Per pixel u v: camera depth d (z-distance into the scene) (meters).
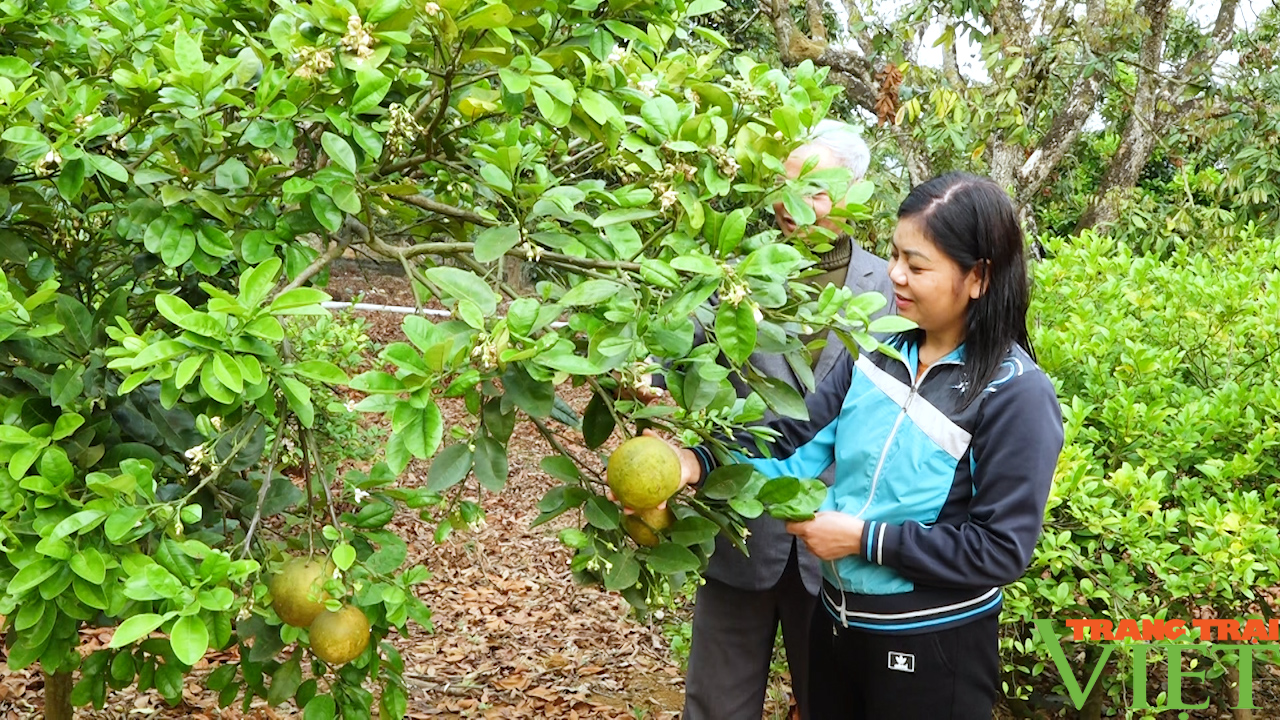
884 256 6.40
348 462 6.15
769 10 6.88
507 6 1.57
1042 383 1.85
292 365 1.52
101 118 1.73
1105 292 3.83
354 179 1.69
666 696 4.46
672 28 2.03
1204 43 7.60
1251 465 3.04
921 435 1.91
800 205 1.69
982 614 1.94
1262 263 4.09
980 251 1.82
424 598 5.55
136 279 2.24
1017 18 6.32
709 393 1.56
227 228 1.84
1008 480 1.82
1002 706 3.45
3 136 1.61
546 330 1.51
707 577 2.69
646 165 1.75
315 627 1.67
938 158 6.75
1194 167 9.95
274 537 2.78
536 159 1.90
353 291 12.24
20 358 1.82
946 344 1.96
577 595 5.68
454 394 1.41
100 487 1.49
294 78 1.67
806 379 1.61
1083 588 2.87
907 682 1.93
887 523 1.88
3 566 1.60
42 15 1.91
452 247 1.83
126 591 1.42
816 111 1.88
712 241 1.61
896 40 6.84
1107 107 8.65
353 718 2.03
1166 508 3.27
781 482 1.68
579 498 1.67
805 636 2.74
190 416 2.00
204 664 4.33
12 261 1.94
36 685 4.04
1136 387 3.37
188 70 1.69
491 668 4.72
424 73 1.79
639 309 1.53
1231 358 3.60
